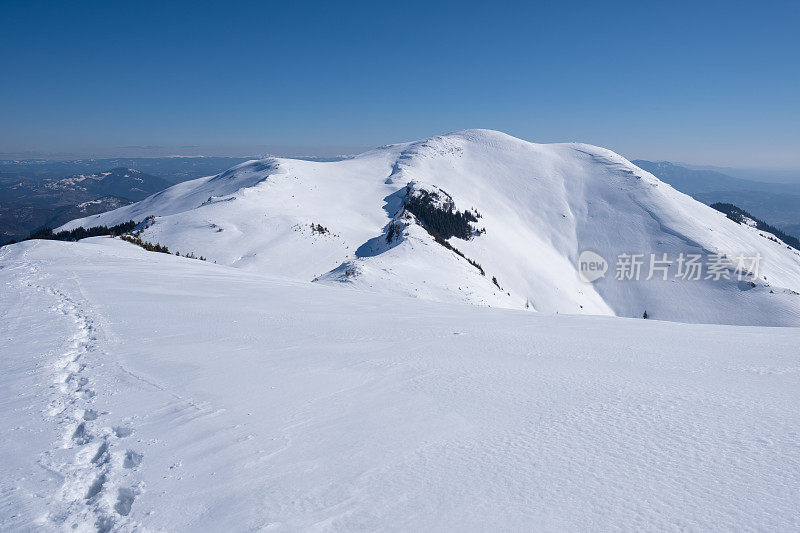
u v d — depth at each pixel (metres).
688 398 5.03
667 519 2.66
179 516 2.89
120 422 4.43
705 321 97.19
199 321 9.88
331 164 185.00
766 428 4.05
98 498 3.13
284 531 2.67
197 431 4.23
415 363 6.88
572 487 3.09
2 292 12.70
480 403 5.02
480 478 3.28
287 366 6.62
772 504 2.77
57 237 112.62
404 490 3.13
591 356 7.48
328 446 3.90
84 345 7.61
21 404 4.88
